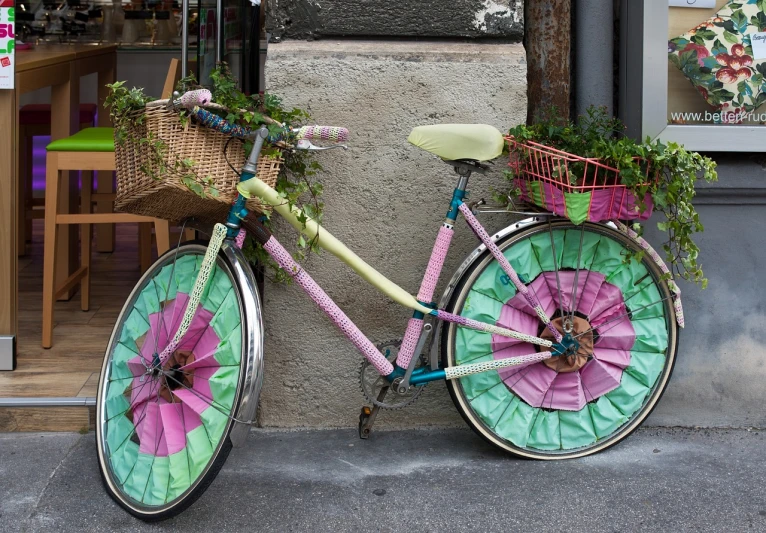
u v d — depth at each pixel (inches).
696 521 101.1
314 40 116.9
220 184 98.0
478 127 102.8
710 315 125.6
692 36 121.4
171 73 145.8
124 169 98.8
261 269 123.1
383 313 121.0
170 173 93.2
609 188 102.5
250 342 96.2
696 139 120.4
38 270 189.8
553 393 116.0
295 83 114.7
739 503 105.0
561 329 113.6
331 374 122.2
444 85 115.7
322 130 97.5
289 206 100.0
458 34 117.1
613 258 113.2
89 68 181.6
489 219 120.0
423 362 112.7
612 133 124.2
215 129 95.6
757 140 119.9
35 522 99.6
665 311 116.6
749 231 124.5
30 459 113.6
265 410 122.8
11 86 126.7
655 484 109.6
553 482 110.0
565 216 104.3
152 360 105.1
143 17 255.9
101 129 157.0
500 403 114.6
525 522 100.7
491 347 113.2
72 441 118.7
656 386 117.8
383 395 112.7
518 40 118.6
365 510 102.9
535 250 112.7
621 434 117.9
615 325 115.7
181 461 100.5
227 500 104.7
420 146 104.5
